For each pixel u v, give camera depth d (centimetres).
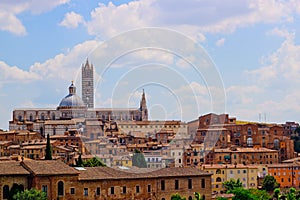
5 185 12719
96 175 13675
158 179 14488
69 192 13200
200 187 15212
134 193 14062
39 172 12888
